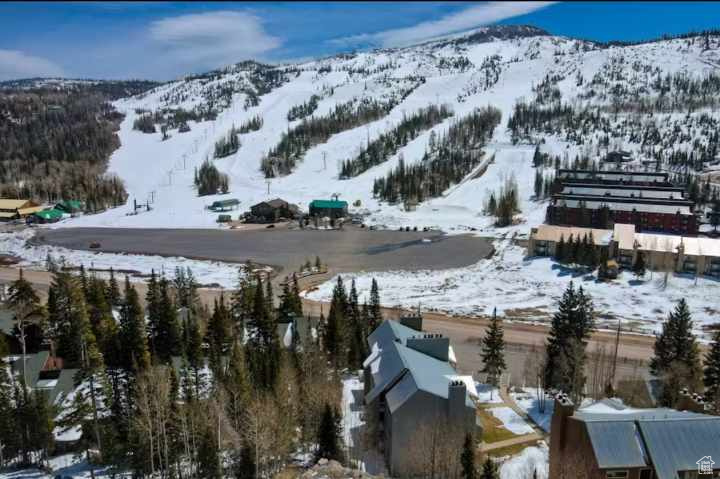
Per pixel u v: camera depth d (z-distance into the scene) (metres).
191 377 70.50
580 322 73.62
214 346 74.88
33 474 54.31
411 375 52.78
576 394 64.81
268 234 193.25
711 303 111.50
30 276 142.88
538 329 100.19
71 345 70.69
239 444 53.22
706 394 63.31
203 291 128.38
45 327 84.81
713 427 37.75
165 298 80.44
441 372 56.53
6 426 57.19
